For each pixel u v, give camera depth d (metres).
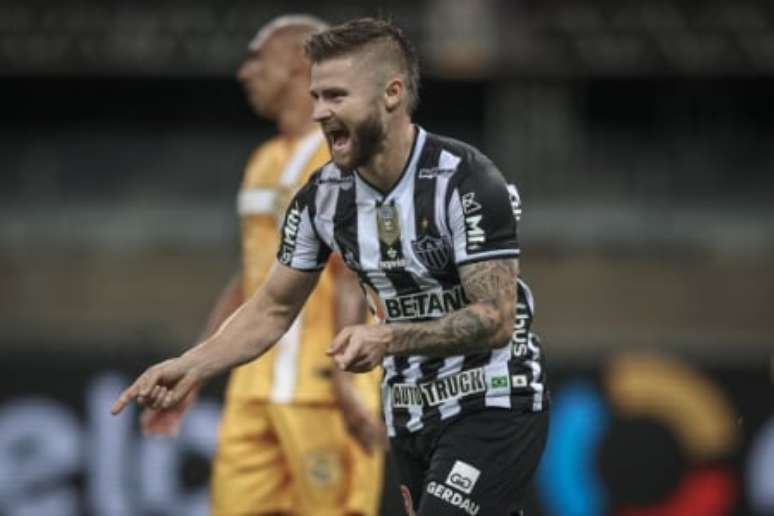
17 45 80.44
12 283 73.25
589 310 72.56
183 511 33.28
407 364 16.64
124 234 75.31
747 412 34.75
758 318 72.62
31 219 76.25
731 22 79.56
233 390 23.58
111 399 34.34
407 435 16.84
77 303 73.25
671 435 34.59
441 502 16.11
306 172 22.92
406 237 15.78
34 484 34.06
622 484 34.38
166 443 33.50
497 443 16.22
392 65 15.34
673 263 73.69
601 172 79.81
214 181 79.94
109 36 80.56
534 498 34.06
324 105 15.26
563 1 78.38
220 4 80.75
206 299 73.50
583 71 79.25
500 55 76.56
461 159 15.66
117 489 33.75
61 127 93.75
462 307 16.00
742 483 34.53
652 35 79.25
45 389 34.41
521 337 16.52
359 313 22.16
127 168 80.75
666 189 79.00
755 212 77.31
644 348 35.25
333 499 22.88
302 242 16.58
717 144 82.62
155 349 34.75
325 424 22.92
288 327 16.88
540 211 76.06
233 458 23.41
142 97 93.38
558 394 34.53
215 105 93.06
